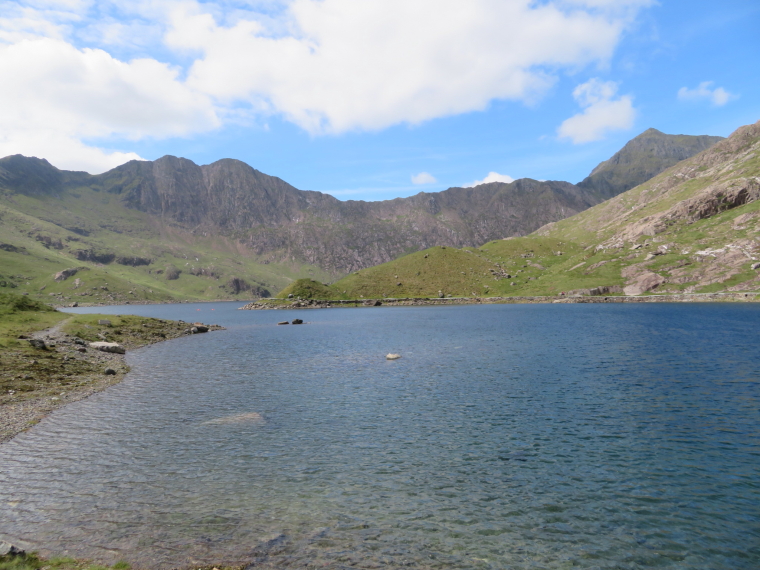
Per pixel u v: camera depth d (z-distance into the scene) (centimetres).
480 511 1862
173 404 3728
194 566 1466
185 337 10781
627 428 2917
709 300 19988
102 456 2506
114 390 4306
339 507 1902
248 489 2080
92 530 1705
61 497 1989
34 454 2528
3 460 2433
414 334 10462
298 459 2464
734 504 1888
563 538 1650
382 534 1683
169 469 2320
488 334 9700
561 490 2050
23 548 1569
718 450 2498
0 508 1881
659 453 2477
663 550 1565
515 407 3503
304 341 9500
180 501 1958
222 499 1977
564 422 3083
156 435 2888
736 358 5459
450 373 5091
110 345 7081
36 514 1831
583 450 2550
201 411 3500
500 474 2238
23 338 6169
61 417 3306
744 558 1507
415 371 5291
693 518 1783
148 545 1600
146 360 6550
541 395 3875
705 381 4219
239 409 3562
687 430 2845
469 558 1520
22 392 3959
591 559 1512
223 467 2348
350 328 13125
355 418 3278
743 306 16075
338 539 1648
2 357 4962
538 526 1738
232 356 7025
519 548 1582
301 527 1734
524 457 2462
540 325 11525
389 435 2873
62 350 5978
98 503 1934
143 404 3725
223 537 1658
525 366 5403
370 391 4206
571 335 8800
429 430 2964
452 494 2022
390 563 1488
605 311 16475
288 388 4391
